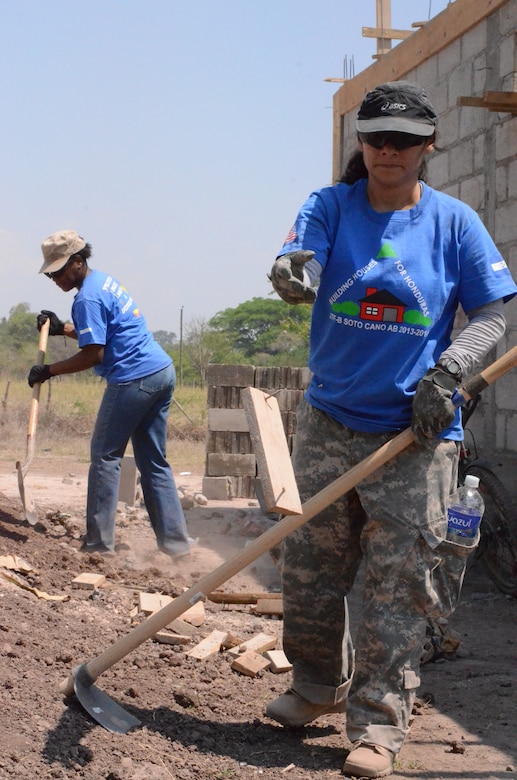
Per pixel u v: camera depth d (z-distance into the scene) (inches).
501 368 129.6
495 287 131.3
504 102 271.7
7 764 118.0
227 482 373.4
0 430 593.6
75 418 663.1
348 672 145.9
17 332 2342.5
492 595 258.5
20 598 182.4
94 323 237.6
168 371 246.7
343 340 132.3
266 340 2581.2
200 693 156.5
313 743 141.3
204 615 200.8
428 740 146.9
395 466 129.7
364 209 132.0
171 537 251.9
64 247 241.1
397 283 128.5
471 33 315.6
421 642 132.0
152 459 251.4
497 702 165.9
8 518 262.1
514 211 294.0
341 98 419.5
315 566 137.9
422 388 125.1
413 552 129.3
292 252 124.0
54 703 135.9
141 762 126.6
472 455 312.2
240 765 131.5
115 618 189.3
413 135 123.9
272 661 173.5
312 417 136.4
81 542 252.7
